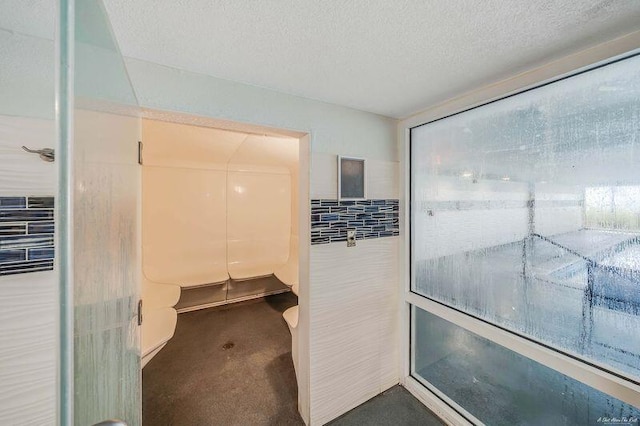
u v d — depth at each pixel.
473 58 1.04
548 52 1.00
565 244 1.09
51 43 0.84
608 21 0.81
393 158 1.81
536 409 1.23
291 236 3.54
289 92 1.37
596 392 1.04
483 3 0.72
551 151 1.12
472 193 1.45
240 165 3.26
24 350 0.82
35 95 0.83
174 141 2.11
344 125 1.58
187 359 2.11
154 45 0.94
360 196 1.65
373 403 1.71
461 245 1.52
